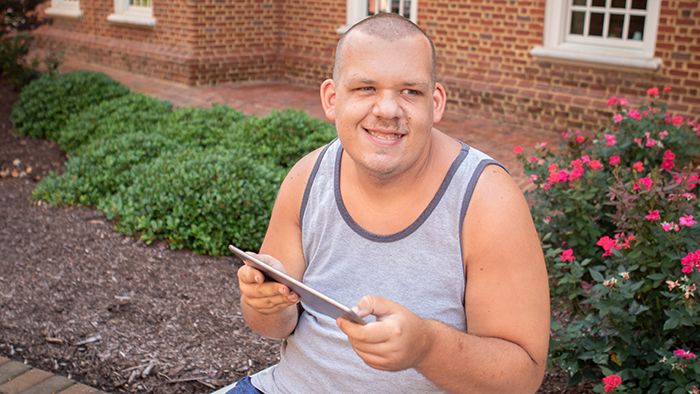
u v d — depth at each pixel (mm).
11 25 9859
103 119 7074
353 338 1263
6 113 8461
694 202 2867
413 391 1560
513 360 1401
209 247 4383
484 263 1438
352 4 9430
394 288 1507
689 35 6258
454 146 1527
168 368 3117
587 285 2775
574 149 4098
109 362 3166
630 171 3773
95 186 5387
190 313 3646
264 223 4441
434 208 1454
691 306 2445
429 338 1317
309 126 6082
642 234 2826
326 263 1589
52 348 3283
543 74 7512
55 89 7977
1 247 4469
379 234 1502
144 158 5570
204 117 6840
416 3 8805
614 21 6953
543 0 7309
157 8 10648
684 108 6426
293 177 1688
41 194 5480
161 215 4613
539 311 1444
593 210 3314
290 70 10609
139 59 11109
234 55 10414
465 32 8164
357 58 1360
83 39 12602
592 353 2584
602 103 6949
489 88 7938
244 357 3225
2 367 3057
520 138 7137
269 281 1481
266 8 10570
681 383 2465
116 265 4215
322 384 1646
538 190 3559
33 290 3867
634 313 2592
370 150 1384
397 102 1354
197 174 4625
